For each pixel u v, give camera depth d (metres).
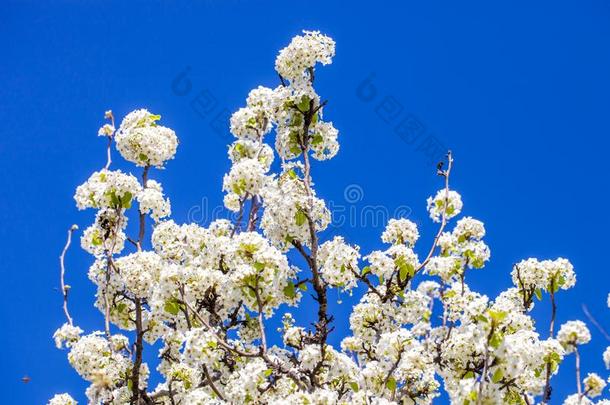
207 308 9.24
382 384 9.35
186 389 9.64
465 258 10.78
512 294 10.26
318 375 9.22
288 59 9.68
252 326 10.06
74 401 10.22
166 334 10.37
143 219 10.34
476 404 7.43
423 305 10.45
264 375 8.62
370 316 10.34
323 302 9.19
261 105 11.11
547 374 8.50
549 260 10.15
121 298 10.34
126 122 10.81
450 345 8.62
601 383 8.95
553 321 9.30
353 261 9.88
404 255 10.20
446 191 10.31
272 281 8.80
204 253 9.89
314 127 9.88
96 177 10.59
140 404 10.02
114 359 9.88
